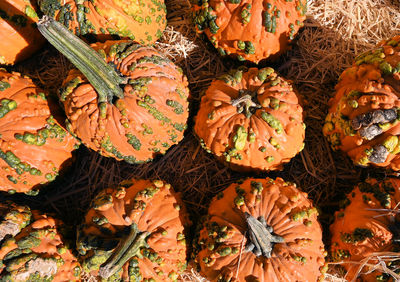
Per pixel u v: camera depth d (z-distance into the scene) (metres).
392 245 0.82
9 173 0.90
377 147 0.82
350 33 1.06
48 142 0.92
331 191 1.03
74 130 0.89
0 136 0.88
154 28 0.98
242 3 0.88
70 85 0.86
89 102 0.86
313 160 1.03
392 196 0.85
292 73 1.06
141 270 0.85
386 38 1.08
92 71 0.82
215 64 1.07
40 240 0.90
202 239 0.87
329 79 1.05
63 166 0.97
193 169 1.05
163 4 0.99
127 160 0.94
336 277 0.99
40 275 0.87
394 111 0.80
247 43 0.91
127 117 0.86
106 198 0.89
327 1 1.06
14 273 0.85
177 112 0.90
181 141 1.04
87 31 0.91
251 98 0.89
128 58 0.86
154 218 0.87
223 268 0.83
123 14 0.90
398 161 0.84
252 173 0.96
